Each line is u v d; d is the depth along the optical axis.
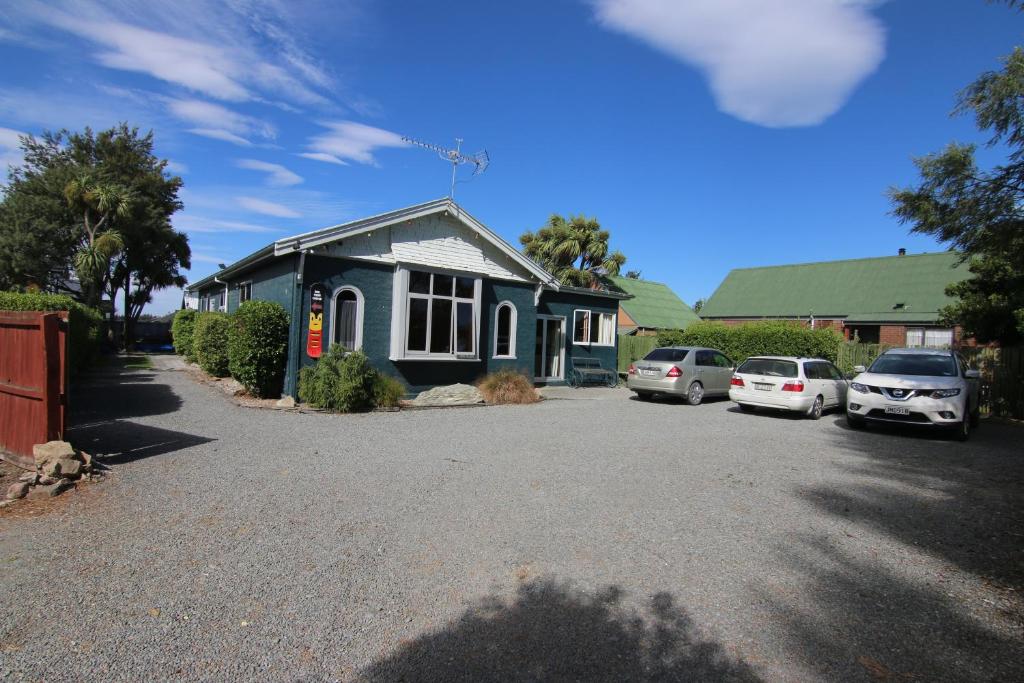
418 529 4.86
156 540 4.46
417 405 12.62
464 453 7.74
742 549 4.66
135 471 6.35
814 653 3.20
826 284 34.16
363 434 8.95
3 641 3.07
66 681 2.76
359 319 13.14
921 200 9.55
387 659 3.03
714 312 36.84
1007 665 3.13
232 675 2.85
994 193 8.68
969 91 8.14
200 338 16.78
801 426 11.55
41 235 32.53
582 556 4.41
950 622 3.59
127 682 2.76
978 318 16.25
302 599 3.62
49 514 4.97
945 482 7.01
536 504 5.59
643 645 3.23
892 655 3.21
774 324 21.31
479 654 3.10
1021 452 9.15
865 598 3.88
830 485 6.72
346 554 4.31
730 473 7.12
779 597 3.85
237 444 7.88
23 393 6.33
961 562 4.52
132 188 34.75
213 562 4.10
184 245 39.72
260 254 12.67
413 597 3.70
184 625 3.29
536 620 3.47
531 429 9.87
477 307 15.04
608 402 14.85
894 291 30.73
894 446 9.51
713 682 2.90
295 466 6.77
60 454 5.79
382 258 13.48
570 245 30.64
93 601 3.52
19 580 3.76
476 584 3.91
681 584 3.99
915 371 11.22
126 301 37.22
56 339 6.14
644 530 4.99
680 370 14.65
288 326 12.63
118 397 12.32
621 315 33.19
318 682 2.83
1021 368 14.32
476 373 15.50
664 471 7.09
